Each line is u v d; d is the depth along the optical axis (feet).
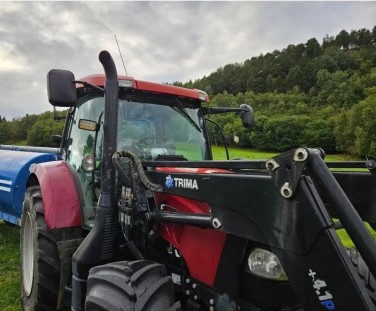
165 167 8.59
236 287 7.18
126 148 11.00
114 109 9.41
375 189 8.04
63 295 10.20
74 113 13.03
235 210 6.40
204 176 7.11
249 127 13.70
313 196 5.16
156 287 6.82
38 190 12.41
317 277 5.16
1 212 19.45
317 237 5.10
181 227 8.33
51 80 8.80
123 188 8.82
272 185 5.73
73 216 10.60
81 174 12.01
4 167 18.35
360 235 4.94
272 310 6.98
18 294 13.06
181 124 12.39
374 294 6.35
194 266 7.99
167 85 11.88
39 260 10.28
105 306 6.47
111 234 9.06
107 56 9.15
